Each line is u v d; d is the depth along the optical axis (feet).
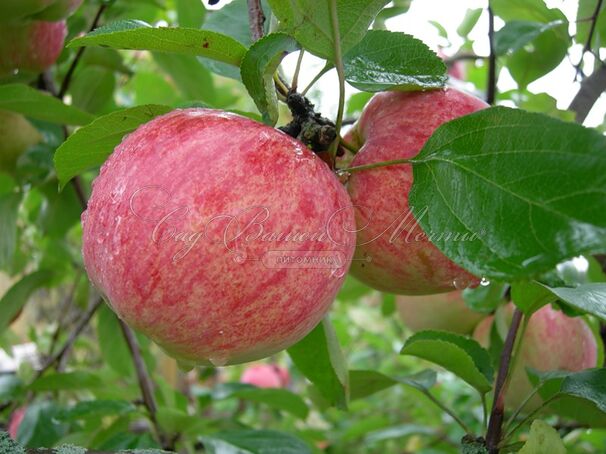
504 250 0.49
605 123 1.28
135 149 0.58
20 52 0.96
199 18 1.20
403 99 0.73
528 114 0.52
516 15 1.11
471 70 1.51
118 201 0.55
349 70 0.71
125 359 1.31
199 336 0.56
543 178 0.49
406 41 0.72
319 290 0.59
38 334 1.95
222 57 0.63
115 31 0.59
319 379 0.87
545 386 0.79
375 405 2.05
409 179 0.69
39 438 1.14
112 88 1.28
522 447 0.65
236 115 0.61
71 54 1.29
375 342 2.06
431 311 1.15
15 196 1.21
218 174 0.54
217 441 1.05
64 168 0.73
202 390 1.57
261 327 0.57
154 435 1.11
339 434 1.83
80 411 1.02
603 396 0.67
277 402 1.24
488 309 0.94
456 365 0.77
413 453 1.70
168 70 1.24
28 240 1.69
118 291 0.55
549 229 0.47
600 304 0.58
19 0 0.85
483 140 0.55
